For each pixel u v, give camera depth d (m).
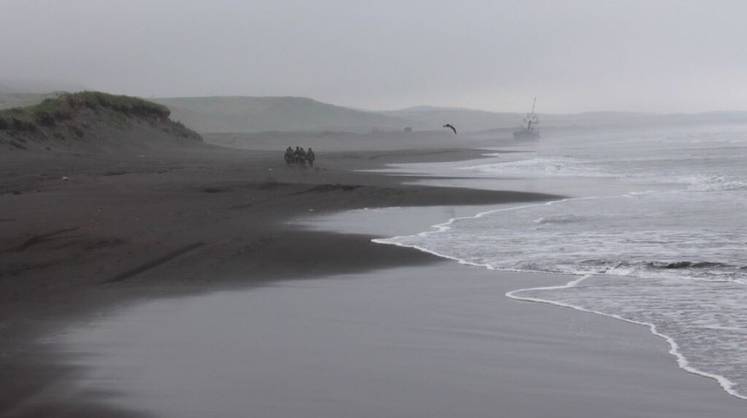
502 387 10.62
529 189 42.84
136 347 12.34
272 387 10.47
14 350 12.07
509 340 13.13
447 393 10.36
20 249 21.02
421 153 94.88
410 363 11.74
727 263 19.81
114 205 30.89
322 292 16.91
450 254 21.78
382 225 27.56
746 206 32.97
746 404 9.94
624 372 11.33
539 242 23.86
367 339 13.13
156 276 18.27
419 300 16.17
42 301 15.60
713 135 149.38
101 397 9.90
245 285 17.52
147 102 87.81
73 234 23.27
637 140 134.12
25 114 69.44
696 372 11.28
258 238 23.78
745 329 13.68
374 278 18.53
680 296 16.41
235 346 12.55
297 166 54.62
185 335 13.18
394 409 9.70
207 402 9.81
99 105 81.06
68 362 11.43
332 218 29.12
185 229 24.88
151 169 50.75
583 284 17.80
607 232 25.86
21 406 9.50
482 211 32.19
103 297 15.98
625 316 14.78
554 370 11.43
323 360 11.83
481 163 72.56
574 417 9.49
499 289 17.34
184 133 88.38
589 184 46.56
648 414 9.61
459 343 12.93
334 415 9.46
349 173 53.03
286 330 13.66
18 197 33.34
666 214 30.66
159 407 9.58
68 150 68.19
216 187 38.00
